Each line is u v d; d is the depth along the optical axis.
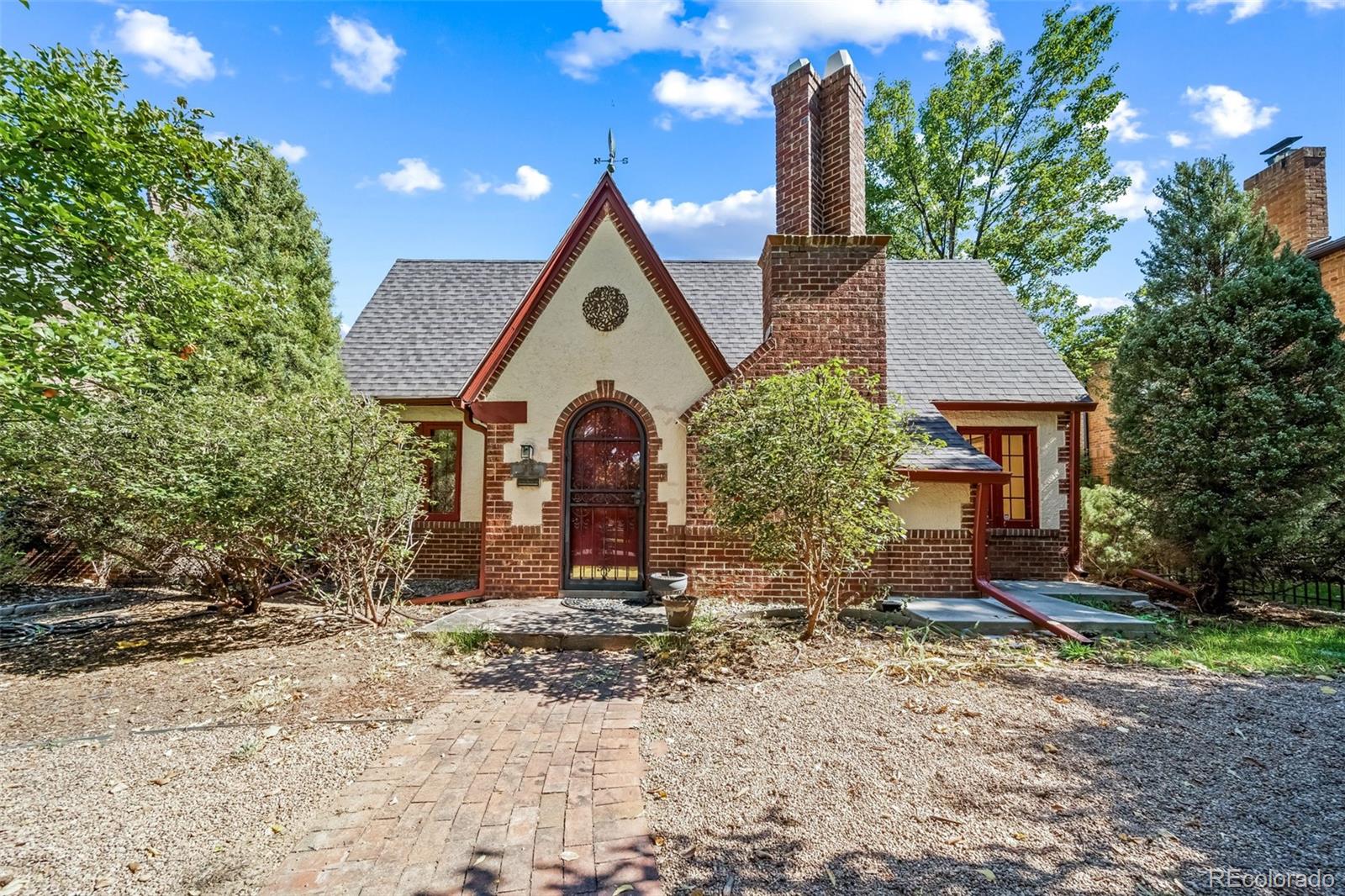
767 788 3.49
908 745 4.07
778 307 8.84
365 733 4.40
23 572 9.73
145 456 6.96
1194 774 3.58
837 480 6.19
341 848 2.96
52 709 4.97
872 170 26.00
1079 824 3.08
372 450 7.37
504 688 5.42
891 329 12.57
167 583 9.65
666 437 9.05
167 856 2.91
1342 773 3.54
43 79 6.89
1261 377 8.84
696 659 6.15
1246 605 9.75
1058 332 22.34
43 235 6.80
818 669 5.79
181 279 7.84
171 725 4.63
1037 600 8.66
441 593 9.57
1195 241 10.16
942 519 8.72
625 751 4.04
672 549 8.94
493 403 9.15
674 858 2.85
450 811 3.29
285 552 7.27
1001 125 23.25
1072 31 21.03
